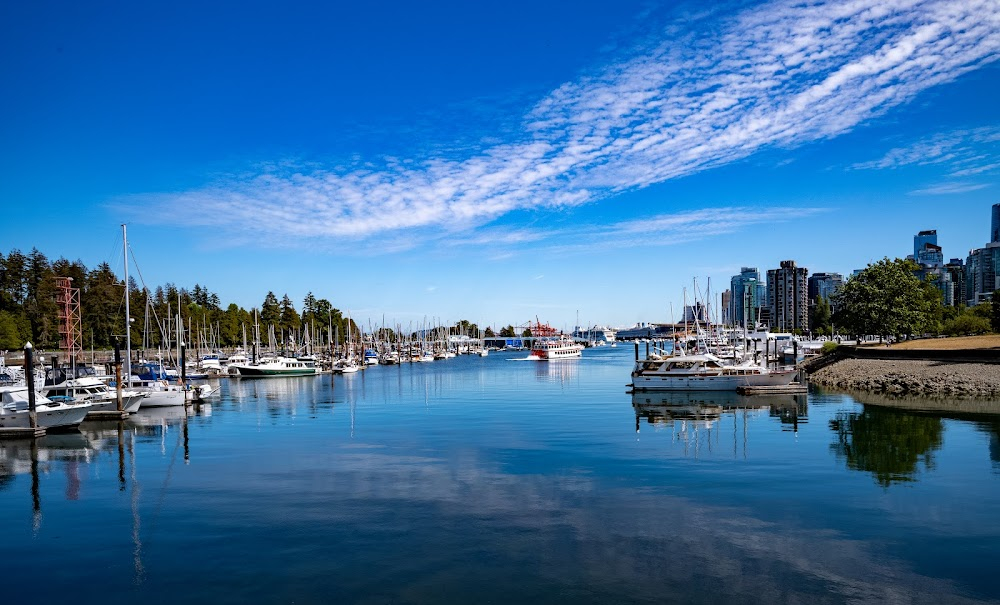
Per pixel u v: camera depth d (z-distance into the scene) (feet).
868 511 78.64
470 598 55.52
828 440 127.85
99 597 57.36
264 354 529.04
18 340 379.76
